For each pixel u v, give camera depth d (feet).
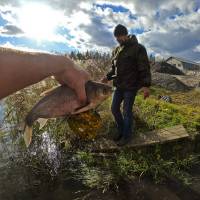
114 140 9.18
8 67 1.30
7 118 9.01
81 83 1.77
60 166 7.97
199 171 8.20
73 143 9.06
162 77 20.93
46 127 8.78
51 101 2.15
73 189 7.23
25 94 9.04
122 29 8.63
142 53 8.46
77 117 2.19
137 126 10.30
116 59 8.87
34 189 7.22
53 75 1.55
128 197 7.00
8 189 7.17
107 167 7.95
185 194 7.15
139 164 8.05
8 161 8.11
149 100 12.54
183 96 18.02
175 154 8.83
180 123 10.26
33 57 1.41
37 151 8.31
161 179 7.60
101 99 2.18
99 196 7.00
